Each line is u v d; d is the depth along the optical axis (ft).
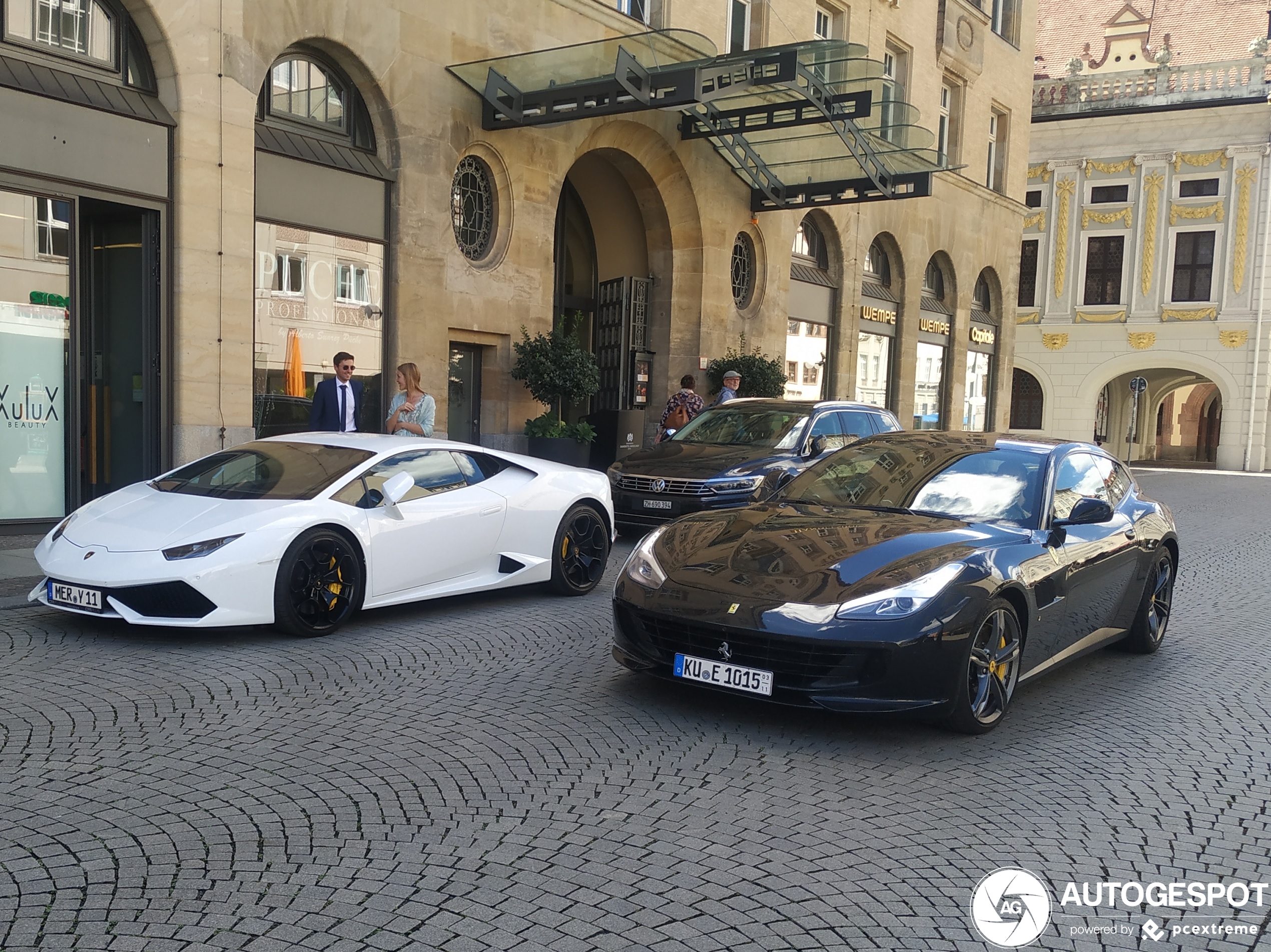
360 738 14.69
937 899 10.49
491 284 45.01
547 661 19.47
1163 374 142.00
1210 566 36.14
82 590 19.21
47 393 31.30
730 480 33.30
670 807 12.61
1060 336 130.62
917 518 17.99
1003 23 93.76
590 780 13.39
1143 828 12.63
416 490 22.79
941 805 13.09
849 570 15.69
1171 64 128.47
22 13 29.76
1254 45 119.24
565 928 9.54
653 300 58.59
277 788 12.68
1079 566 18.35
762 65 44.34
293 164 37.09
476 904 9.93
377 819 11.87
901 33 74.59
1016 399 136.87
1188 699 18.71
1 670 17.25
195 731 14.69
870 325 75.20
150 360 33.27
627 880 10.59
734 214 60.18
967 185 85.97
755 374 57.88
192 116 32.99
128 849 10.85
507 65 41.60
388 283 40.98
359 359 40.27
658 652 16.46
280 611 19.88
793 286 67.00
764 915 9.97
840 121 51.70
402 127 40.50
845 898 10.41
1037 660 17.35
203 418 33.94
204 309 33.73
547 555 25.41
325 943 9.11
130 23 32.37
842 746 15.21
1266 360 119.55
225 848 10.96
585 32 48.75
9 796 12.11
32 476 31.30
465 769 13.58
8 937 9.02
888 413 40.81
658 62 41.37
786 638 14.87
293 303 37.55
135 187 32.01
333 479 21.67
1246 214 119.75
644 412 54.19
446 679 17.97
